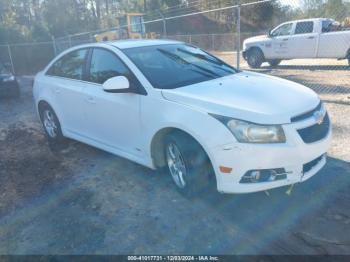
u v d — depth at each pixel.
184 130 3.25
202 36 25.19
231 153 2.98
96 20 38.75
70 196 3.89
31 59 24.39
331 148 4.60
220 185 3.12
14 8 34.41
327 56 12.45
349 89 8.52
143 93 3.68
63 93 4.91
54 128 5.57
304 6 19.72
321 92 8.43
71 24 33.69
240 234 3.01
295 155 2.97
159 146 3.74
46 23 31.47
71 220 3.43
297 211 3.26
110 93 4.07
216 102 3.16
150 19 36.94
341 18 14.81
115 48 4.22
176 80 3.80
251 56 14.88
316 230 2.98
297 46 13.17
